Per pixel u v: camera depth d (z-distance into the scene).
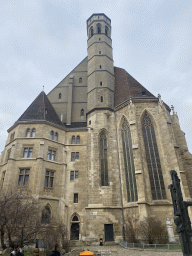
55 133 37.47
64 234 23.72
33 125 35.75
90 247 26.66
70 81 48.81
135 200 31.28
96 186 33.34
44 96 42.84
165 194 30.75
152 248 21.94
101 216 30.98
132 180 32.81
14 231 21.11
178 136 36.81
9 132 38.00
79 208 33.06
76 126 42.69
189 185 33.19
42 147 33.47
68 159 36.84
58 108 46.91
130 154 34.66
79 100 47.62
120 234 30.25
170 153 31.66
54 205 31.72
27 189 27.64
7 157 35.12
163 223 27.86
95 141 37.03
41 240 25.02
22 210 21.20
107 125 38.50
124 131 37.25
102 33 51.03
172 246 22.83
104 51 48.16
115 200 32.62
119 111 39.31
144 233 24.75
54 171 34.19
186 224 7.41
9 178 30.81
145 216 27.30
